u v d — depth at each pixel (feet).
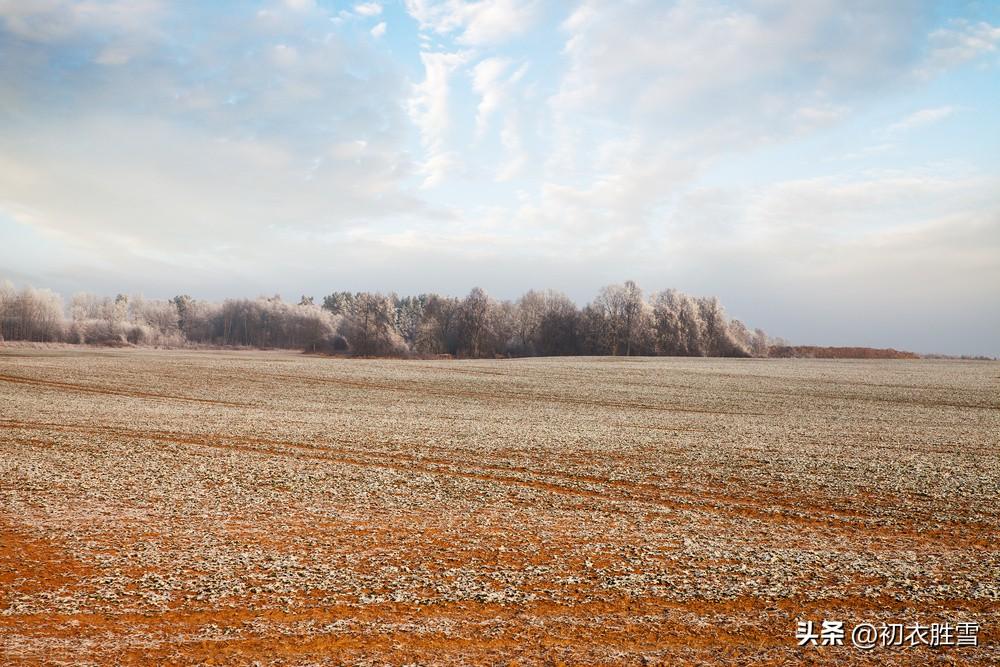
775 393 155.53
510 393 152.76
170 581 32.50
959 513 48.47
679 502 51.62
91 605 29.43
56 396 125.70
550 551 38.37
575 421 103.76
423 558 36.81
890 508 49.90
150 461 64.18
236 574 33.65
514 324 461.37
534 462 67.41
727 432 91.50
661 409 124.77
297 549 38.06
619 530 43.16
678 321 408.87
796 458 70.54
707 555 37.86
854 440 84.58
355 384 168.14
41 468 59.41
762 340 431.43
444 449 74.49
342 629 27.30
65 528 41.24
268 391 147.74
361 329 405.39
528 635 26.96
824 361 301.84
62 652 24.79
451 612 29.27
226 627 27.35
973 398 146.10
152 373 180.96
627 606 30.17
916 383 180.55
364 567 35.09
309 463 65.05
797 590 32.32
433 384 171.12
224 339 557.74
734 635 27.20
